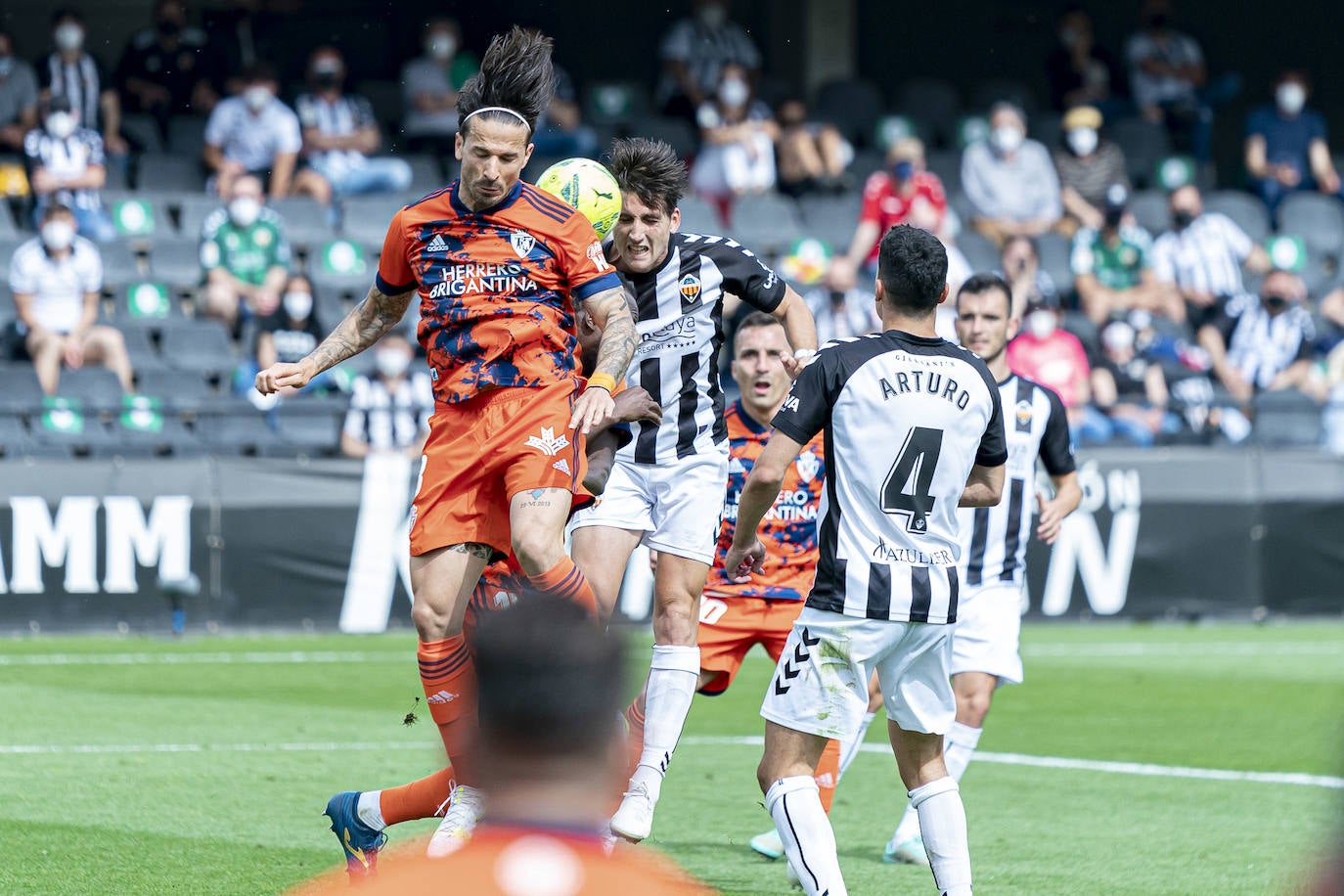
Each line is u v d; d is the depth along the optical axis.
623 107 67.75
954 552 15.89
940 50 78.31
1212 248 60.84
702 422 19.02
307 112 59.53
